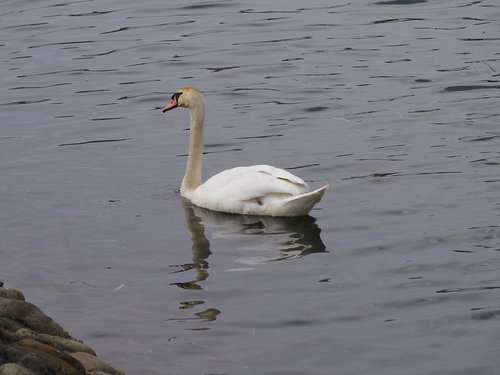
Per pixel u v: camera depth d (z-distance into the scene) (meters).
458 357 11.39
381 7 28.69
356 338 11.88
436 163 17.95
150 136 20.20
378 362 11.33
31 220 16.00
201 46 25.89
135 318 12.54
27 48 26.05
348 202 16.44
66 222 15.91
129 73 24.06
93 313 12.69
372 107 21.28
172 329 12.21
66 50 25.78
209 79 23.56
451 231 14.98
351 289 13.20
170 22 27.92
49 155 19.17
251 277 13.67
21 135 20.34
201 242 15.02
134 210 16.45
